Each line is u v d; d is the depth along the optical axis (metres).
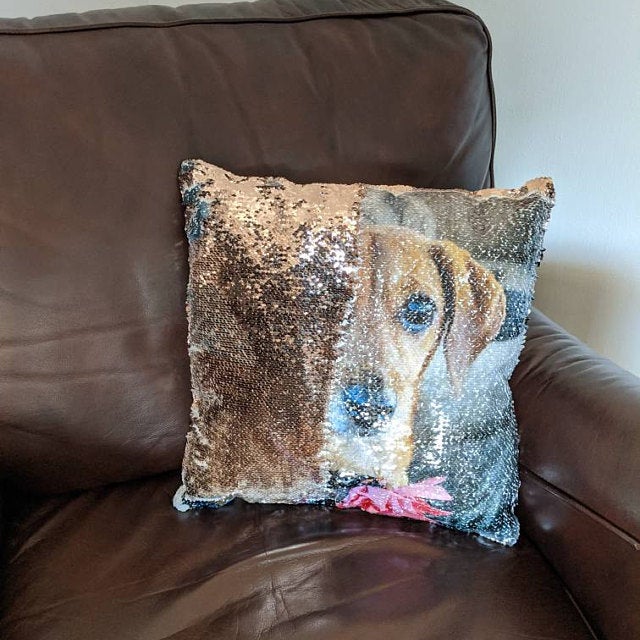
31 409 0.70
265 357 0.68
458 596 0.63
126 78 0.71
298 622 0.61
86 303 0.70
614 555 0.60
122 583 0.65
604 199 1.01
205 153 0.73
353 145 0.78
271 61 0.76
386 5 0.82
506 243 0.68
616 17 0.91
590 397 0.67
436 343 0.67
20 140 0.68
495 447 0.69
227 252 0.67
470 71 0.82
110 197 0.70
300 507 0.75
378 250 0.67
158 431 0.76
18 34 0.70
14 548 0.69
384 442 0.68
